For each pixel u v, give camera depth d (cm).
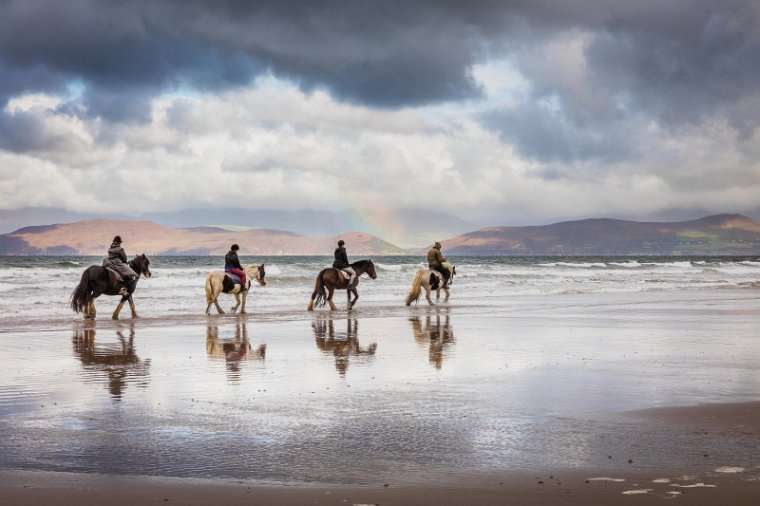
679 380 1094
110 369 1224
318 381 1104
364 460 661
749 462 646
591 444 712
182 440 736
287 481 597
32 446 710
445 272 2944
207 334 1812
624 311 2606
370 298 3353
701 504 534
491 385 1059
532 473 616
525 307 2822
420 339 1694
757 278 5991
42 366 1255
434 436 749
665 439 731
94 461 657
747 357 1362
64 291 3244
